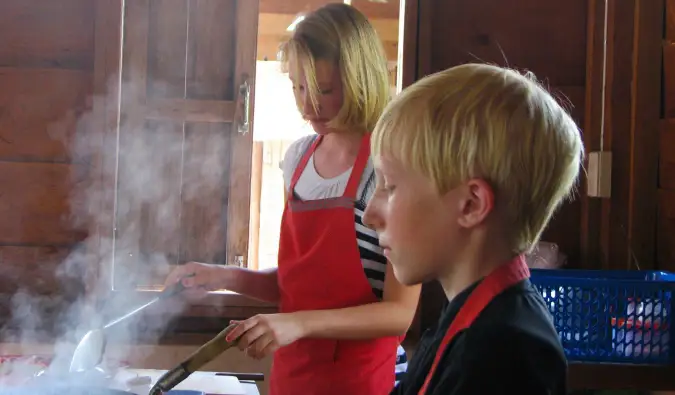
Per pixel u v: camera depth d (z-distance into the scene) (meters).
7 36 2.16
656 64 2.18
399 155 0.82
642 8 2.18
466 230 0.80
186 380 1.40
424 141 0.79
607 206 2.23
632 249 2.20
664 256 2.18
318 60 1.35
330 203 1.41
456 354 0.76
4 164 2.17
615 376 1.81
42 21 2.17
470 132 0.77
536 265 2.21
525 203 0.79
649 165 2.20
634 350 1.83
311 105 1.38
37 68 2.17
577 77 2.32
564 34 2.31
